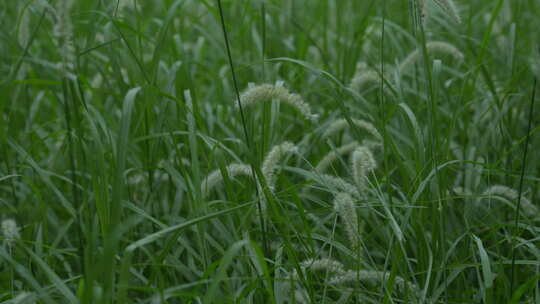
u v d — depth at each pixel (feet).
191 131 10.65
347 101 17.34
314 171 10.94
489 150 16.03
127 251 7.71
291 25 22.65
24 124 19.34
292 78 19.31
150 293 11.60
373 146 13.92
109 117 14.74
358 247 9.39
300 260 12.89
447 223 13.34
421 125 15.57
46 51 20.85
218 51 22.52
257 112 17.07
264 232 10.39
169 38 18.31
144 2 24.29
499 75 20.15
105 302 7.43
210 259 11.79
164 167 12.53
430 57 15.40
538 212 12.26
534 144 14.92
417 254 11.17
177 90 14.30
